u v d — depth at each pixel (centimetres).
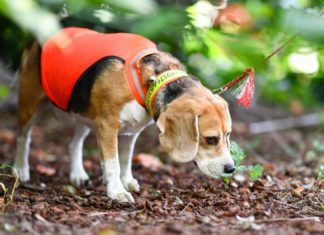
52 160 666
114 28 518
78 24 518
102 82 436
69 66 456
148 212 401
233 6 430
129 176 492
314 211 408
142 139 788
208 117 402
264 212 393
